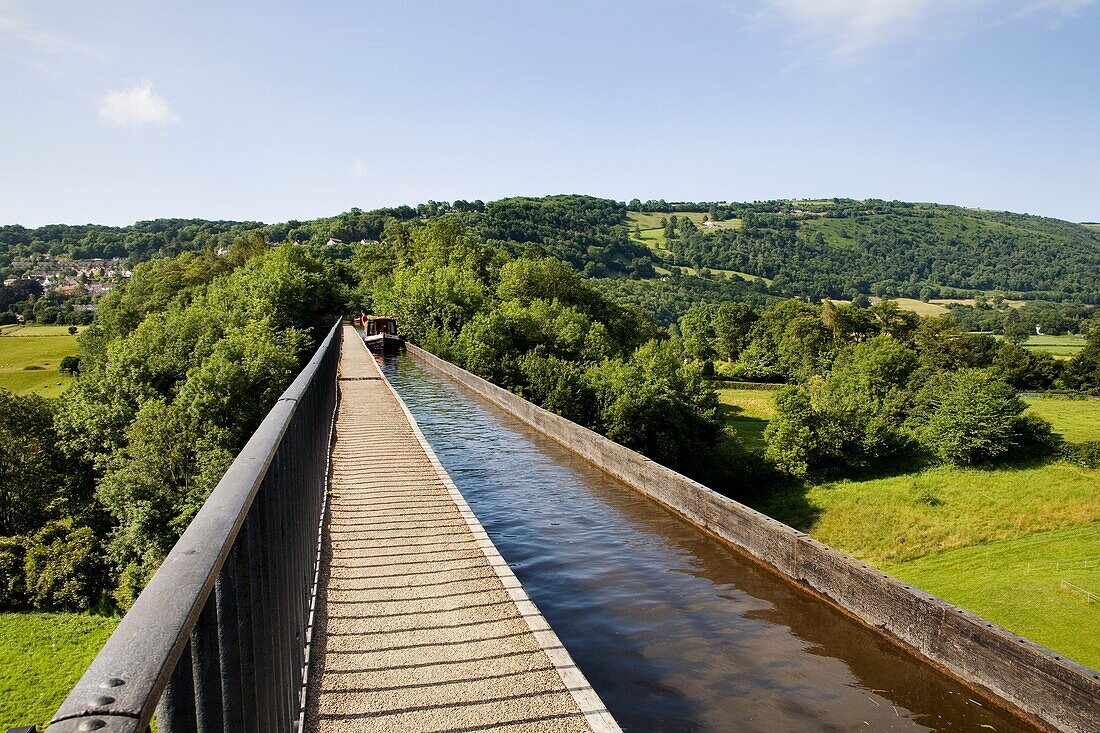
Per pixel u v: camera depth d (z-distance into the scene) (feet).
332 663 13.03
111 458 113.39
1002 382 143.23
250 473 7.11
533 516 27.81
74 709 2.60
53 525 97.19
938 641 14.20
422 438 37.22
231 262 325.42
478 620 14.94
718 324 350.23
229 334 137.08
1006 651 12.55
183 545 4.95
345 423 42.47
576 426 40.68
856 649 15.83
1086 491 123.85
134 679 2.91
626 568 21.56
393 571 17.83
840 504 127.95
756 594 19.22
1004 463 138.10
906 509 123.24
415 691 12.06
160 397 125.39
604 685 14.56
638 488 31.76
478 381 70.85
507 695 11.95
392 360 120.67
